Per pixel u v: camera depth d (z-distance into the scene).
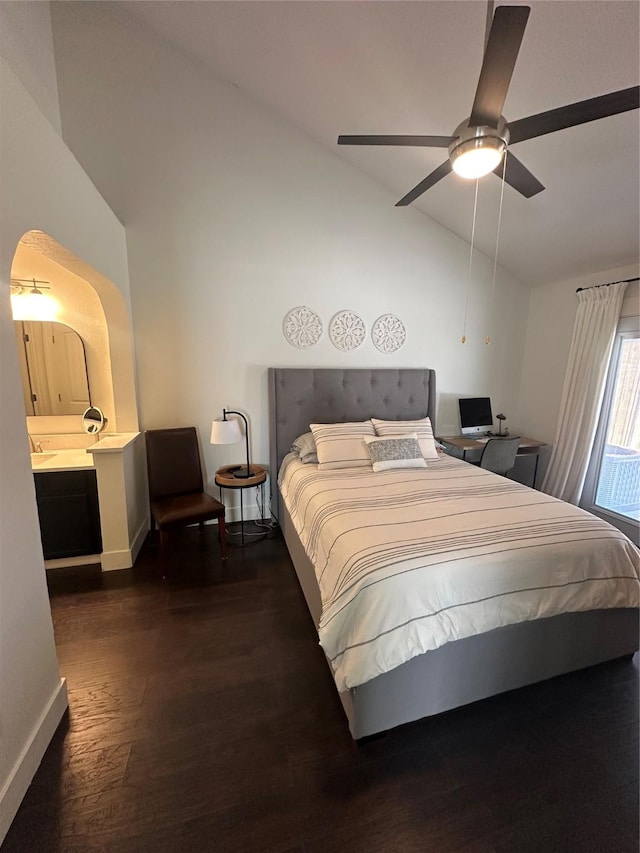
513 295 4.09
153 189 2.91
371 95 2.49
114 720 1.59
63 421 3.08
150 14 2.56
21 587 1.35
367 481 2.58
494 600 1.56
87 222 2.15
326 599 1.66
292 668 1.89
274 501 3.51
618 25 1.59
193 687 1.76
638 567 1.80
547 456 3.97
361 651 1.41
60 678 1.60
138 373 3.13
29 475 1.42
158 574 2.69
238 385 3.38
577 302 3.62
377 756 1.46
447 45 1.96
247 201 3.12
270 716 1.62
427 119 2.50
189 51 2.79
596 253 3.16
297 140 3.16
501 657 1.64
